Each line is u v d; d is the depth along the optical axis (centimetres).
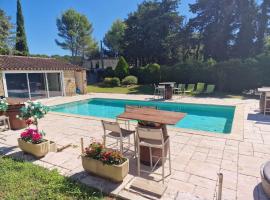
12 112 768
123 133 512
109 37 4784
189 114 1202
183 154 527
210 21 2695
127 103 1566
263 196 351
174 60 3123
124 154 533
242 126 768
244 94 1662
